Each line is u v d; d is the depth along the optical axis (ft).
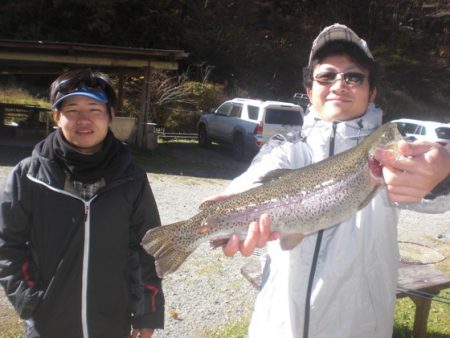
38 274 9.12
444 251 25.89
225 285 19.49
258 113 54.34
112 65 52.95
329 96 8.57
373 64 8.71
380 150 7.06
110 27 104.06
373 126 8.62
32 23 99.76
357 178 7.82
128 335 9.84
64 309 9.05
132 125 56.44
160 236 8.43
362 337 7.95
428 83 145.18
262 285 8.84
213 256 22.63
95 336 9.20
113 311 9.37
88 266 9.10
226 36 118.62
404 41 153.99
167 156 55.16
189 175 45.27
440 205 6.94
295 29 136.36
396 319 16.78
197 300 17.98
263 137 53.26
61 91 9.07
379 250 7.98
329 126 8.61
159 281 9.89
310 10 148.46
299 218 7.98
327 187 7.95
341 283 7.83
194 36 112.37
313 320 7.88
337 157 8.09
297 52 126.31
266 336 8.20
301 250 8.14
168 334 15.39
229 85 110.52
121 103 63.46
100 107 9.22
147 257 9.80
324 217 7.93
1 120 62.69
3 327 14.75
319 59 8.68
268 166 8.89
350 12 151.74
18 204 8.95
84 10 102.17
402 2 159.12
